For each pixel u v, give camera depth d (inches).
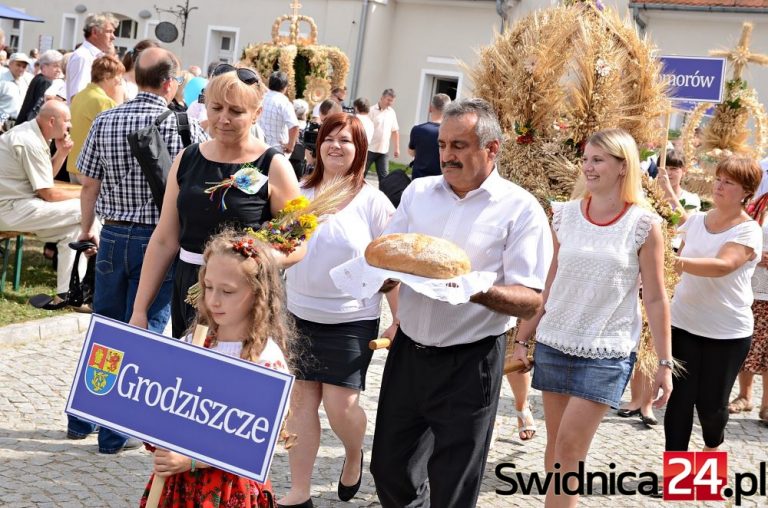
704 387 219.9
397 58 1096.8
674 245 253.8
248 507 128.7
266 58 782.5
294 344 181.0
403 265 145.9
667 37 1023.0
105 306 215.3
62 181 379.6
